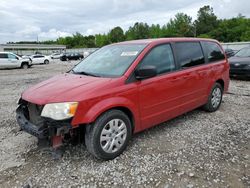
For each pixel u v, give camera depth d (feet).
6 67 71.41
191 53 16.24
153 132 15.05
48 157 12.24
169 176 10.47
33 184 10.14
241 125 16.07
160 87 13.55
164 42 14.61
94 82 11.74
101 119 11.18
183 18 296.30
